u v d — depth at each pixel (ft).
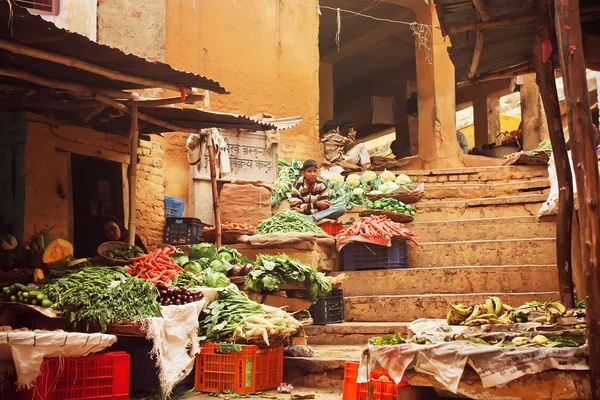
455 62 24.62
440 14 20.45
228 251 27.66
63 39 18.12
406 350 14.89
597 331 13.56
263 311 22.54
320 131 57.93
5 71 19.69
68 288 19.70
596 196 13.89
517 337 15.58
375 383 16.97
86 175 30.42
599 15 20.21
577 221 26.66
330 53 60.18
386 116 64.13
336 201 36.09
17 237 24.14
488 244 31.04
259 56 41.70
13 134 24.71
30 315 19.74
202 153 35.32
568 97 14.32
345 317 29.63
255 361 20.95
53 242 23.56
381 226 30.83
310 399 20.18
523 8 20.43
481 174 40.40
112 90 22.62
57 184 25.64
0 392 16.58
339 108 73.31
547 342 14.87
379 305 29.17
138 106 23.82
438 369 14.49
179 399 19.97
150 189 31.55
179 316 20.27
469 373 14.32
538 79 23.99
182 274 23.68
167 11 38.42
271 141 37.32
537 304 20.93
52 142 25.54
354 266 31.68
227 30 40.57
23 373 16.02
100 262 23.21
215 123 27.40
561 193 21.81
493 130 64.75
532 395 13.87
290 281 25.44
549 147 42.32
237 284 25.54
